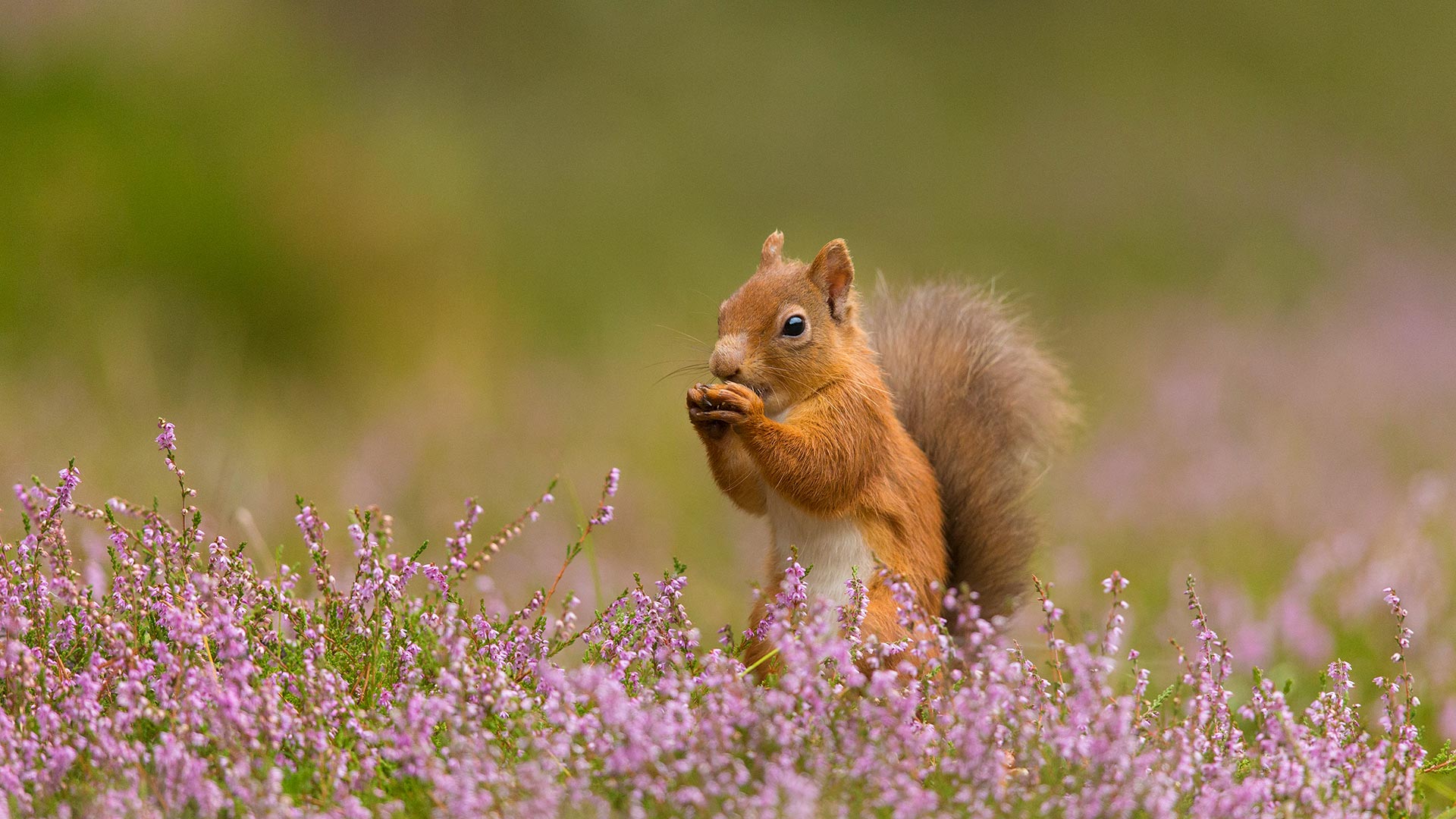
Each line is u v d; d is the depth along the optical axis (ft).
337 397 54.85
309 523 18.38
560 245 78.64
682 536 39.42
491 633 18.20
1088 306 80.53
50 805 14.25
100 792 14.37
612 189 91.56
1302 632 29.60
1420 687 26.37
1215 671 18.19
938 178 103.81
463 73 106.83
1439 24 128.16
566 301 71.61
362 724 16.21
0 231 55.26
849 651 17.58
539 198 86.74
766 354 22.03
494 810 14.69
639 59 112.47
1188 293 85.76
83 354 50.06
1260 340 71.87
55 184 57.11
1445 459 51.44
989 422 24.90
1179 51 125.29
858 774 14.97
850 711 16.12
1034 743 15.87
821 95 111.45
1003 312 26.71
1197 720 17.17
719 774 14.87
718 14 118.01
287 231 58.85
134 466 37.09
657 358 61.00
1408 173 110.42
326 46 94.84
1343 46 127.54
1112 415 55.52
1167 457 48.47
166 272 56.70
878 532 21.86
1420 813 17.53
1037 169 106.52
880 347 25.80
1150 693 25.41
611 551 37.47
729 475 22.86
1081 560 34.86
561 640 18.72
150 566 17.85
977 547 23.89
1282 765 15.90
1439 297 86.02
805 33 118.93
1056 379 26.25
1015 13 126.21
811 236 91.86
